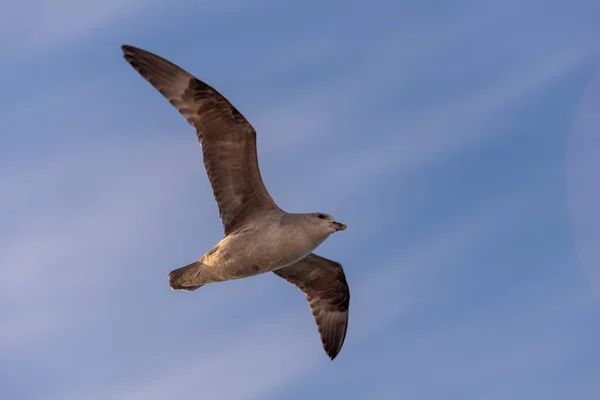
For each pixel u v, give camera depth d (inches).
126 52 729.0
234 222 725.9
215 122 714.8
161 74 723.4
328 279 861.2
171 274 735.1
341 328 868.0
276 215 717.3
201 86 709.3
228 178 723.4
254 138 710.5
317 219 714.8
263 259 714.2
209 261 721.0
